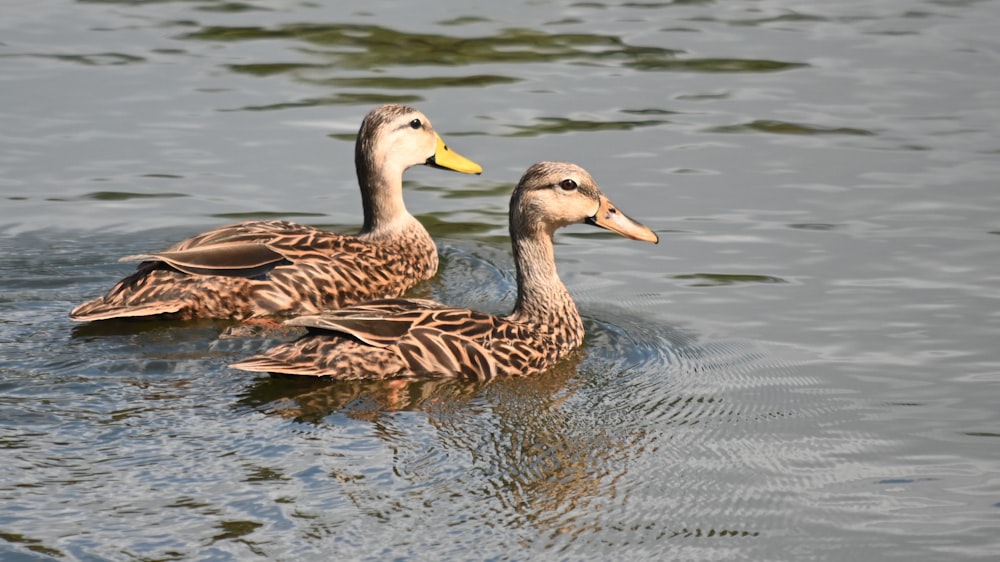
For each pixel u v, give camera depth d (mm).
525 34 24516
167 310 13555
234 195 17859
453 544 9555
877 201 17672
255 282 14172
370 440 11078
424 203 18156
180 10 25750
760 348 13656
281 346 12312
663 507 10289
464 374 12562
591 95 21562
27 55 22844
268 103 21016
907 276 15469
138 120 20250
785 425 11898
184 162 18859
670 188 18109
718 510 10289
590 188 13734
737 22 25344
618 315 14539
